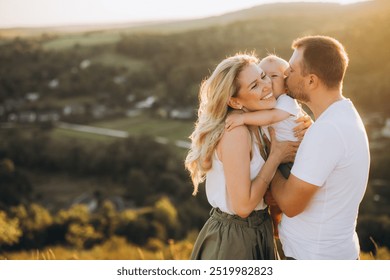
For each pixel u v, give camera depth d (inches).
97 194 2276.1
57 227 1283.2
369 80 1584.6
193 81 3400.6
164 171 2407.7
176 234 1334.9
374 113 1612.9
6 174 2297.0
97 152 2596.0
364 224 795.4
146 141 2588.6
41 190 2384.4
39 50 3459.6
